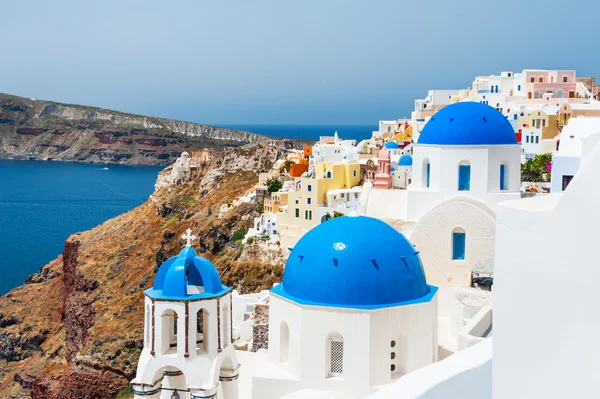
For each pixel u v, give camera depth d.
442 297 38.31
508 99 113.69
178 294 29.55
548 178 75.12
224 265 100.75
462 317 33.78
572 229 10.66
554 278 10.91
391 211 45.62
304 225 93.31
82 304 117.12
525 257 11.30
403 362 28.55
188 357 29.44
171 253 122.88
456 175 42.53
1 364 117.62
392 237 30.20
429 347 28.72
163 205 151.88
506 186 43.34
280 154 154.50
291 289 29.98
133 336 95.50
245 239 103.75
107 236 146.88
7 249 193.62
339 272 28.62
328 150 122.56
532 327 11.26
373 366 27.64
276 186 118.00
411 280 29.22
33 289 139.50
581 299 10.62
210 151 180.38
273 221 99.94
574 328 10.72
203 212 137.00
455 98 130.62
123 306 110.94
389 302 28.41
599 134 15.13
